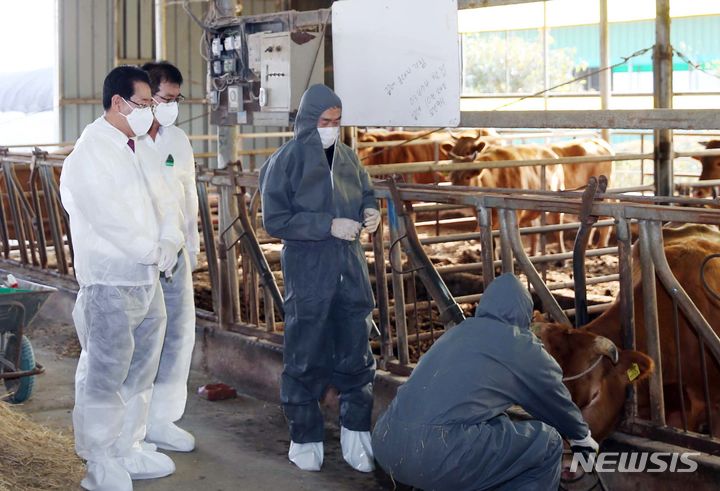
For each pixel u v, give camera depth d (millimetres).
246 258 5992
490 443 3258
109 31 15734
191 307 4832
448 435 3244
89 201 3969
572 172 11094
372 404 4590
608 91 10016
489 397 3273
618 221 3979
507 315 3383
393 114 5246
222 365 6051
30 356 5496
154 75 4465
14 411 5016
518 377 3289
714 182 7527
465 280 7387
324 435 5059
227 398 5738
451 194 4539
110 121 4094
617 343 4117
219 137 6328
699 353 4293
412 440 3289
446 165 6836
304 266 4344
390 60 5211
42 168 7559
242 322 6141
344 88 5492
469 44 18578
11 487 4059
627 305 4035
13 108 18188
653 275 3957
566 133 12805
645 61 15445
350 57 5422
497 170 10242
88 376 4172
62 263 7707
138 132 4086
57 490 4176
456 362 3311
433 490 3338
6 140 21312
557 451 3377
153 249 4039
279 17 5848
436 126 5043
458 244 9398
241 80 5988
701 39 14312
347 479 4484
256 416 5414
